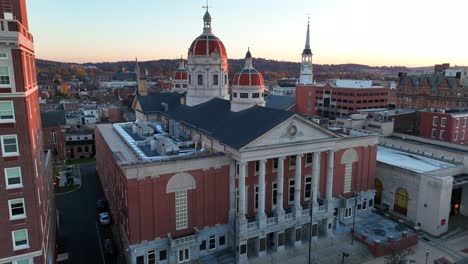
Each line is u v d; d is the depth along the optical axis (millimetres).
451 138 94688
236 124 56500
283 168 54188
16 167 35406
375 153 66188
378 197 71938
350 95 159000
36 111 44156
